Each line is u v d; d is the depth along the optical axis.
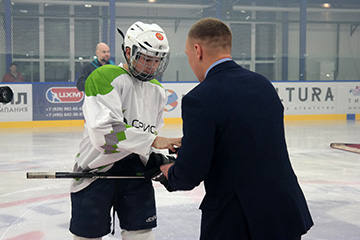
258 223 1.66
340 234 3.42
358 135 9.62
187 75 13.22
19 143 8.37
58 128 11.12
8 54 11.93
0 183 5.16
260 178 1.68
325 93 13.59
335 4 14.52
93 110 2.10
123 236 2.31
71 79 12.45
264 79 1.80
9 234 3.42
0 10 11.91
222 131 1.68
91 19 12.65
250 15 13.89
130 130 2.07
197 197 4.54
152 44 2.12
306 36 14.35
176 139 2.04
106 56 7.59
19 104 11.38
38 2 12.17
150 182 2.31
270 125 1.72
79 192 2.24
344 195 4.63
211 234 1.73
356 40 14.83
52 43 12.28
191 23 13.65
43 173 2.15
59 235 3.40
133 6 13.18
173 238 3.32
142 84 2.27
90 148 2.24
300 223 1.72
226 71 1.76
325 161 6.56
